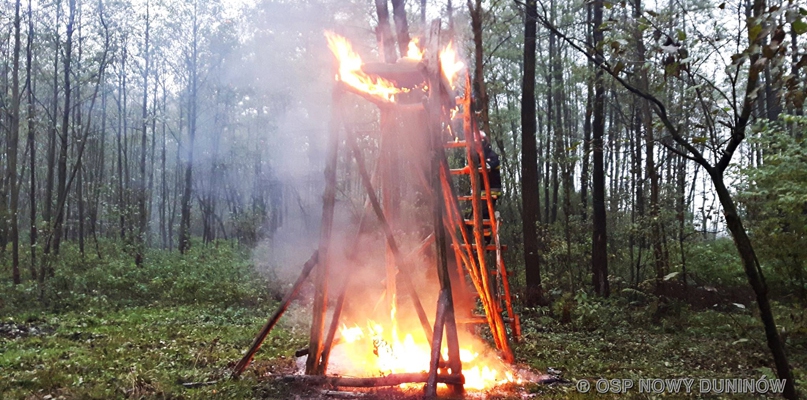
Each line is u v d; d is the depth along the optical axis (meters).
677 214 16.17
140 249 22.94
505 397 6.07
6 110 18.44
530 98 16.03
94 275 16.86
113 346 9.02
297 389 6.08
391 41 8.87
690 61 4.20
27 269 17.28
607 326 12.86
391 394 5.88
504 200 24.84
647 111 12.56
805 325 9.42
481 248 7.22
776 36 3.63
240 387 6.18
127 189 29.80
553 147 26.89
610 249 21.66
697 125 4.34
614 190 28.45
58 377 6.80
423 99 6.34
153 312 13.38
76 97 24.72
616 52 4.44
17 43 18.44
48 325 11.23
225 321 12.34
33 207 17.33
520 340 9.66
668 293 16.25
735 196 12.32
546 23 4.73
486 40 17.33
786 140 10.98
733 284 17.14
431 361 5.80
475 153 7.06
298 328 11.51
